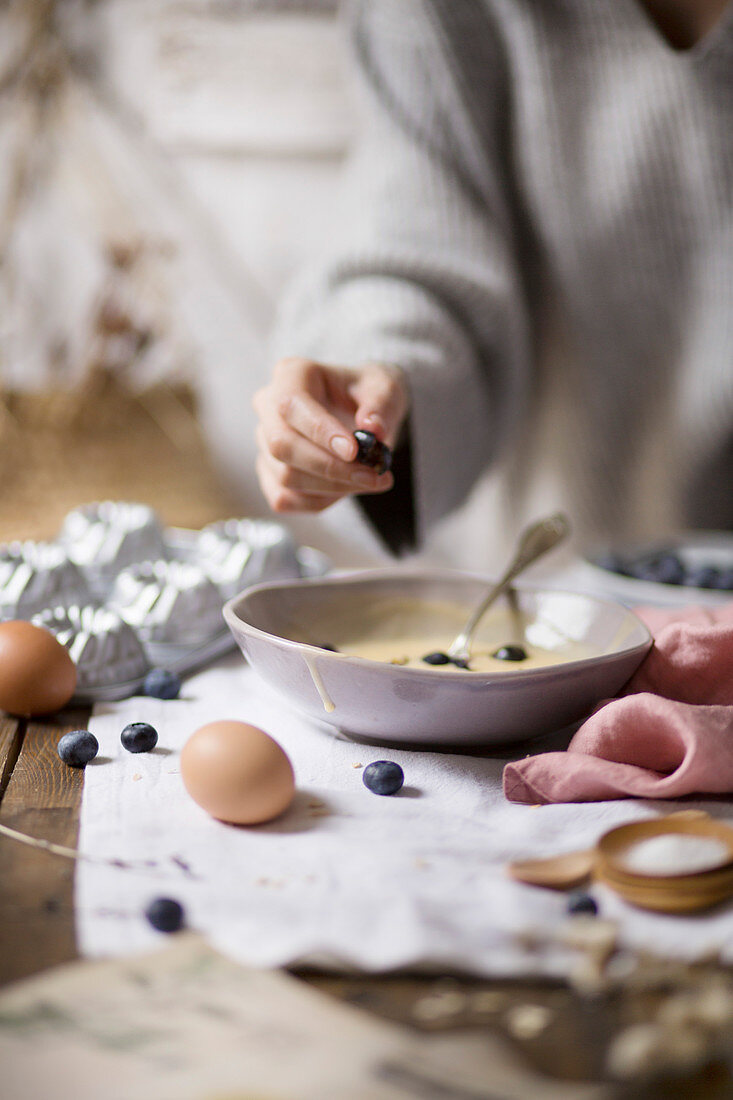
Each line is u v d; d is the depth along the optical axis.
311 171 1.81
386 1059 0.30
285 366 0.74
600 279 1.32
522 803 0.49
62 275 1.82
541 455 1.43
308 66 1.76
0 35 1.73
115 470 1.41
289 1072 0.29
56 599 0.69
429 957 0.35
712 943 0.36
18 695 0.59
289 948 0.35
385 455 0.67
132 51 1.76
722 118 1.22
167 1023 0.32
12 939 0.37
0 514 1.31
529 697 0.51
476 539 1.85
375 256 1.15
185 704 0.63
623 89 1.24
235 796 0.45
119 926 0.37
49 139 1.77
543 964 0.35
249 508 1.96
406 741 0.55
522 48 1.24
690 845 0.40
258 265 1.85
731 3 1.19
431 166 1.23
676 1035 0.31
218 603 0.72
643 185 1.26
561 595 0.64
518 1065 0.30
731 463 1.35
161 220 1.82
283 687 0.55
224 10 1.74
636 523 1.40
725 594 0.81
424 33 1.22
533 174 1.29
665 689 0.55
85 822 0.46
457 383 1.04
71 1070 0.29
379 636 0.65
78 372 1.77
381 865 0.42
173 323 1.82
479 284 1.15
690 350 1.31
